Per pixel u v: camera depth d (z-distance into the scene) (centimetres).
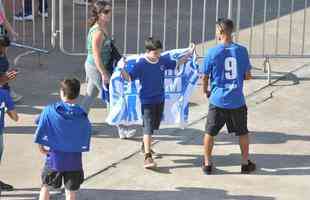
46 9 1814
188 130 1103
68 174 779
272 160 991
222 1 2055
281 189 898
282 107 1216
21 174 931
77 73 1397
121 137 1060
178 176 934
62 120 764
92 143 1041
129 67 952
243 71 923
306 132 1100
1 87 898
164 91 997
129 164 971
